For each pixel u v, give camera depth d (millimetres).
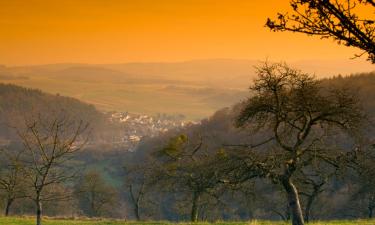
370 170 95625
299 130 94938
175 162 160500
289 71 92000
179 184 155375
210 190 114812
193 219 161000
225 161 94938
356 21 26688
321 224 116938
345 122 92875
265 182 133000
